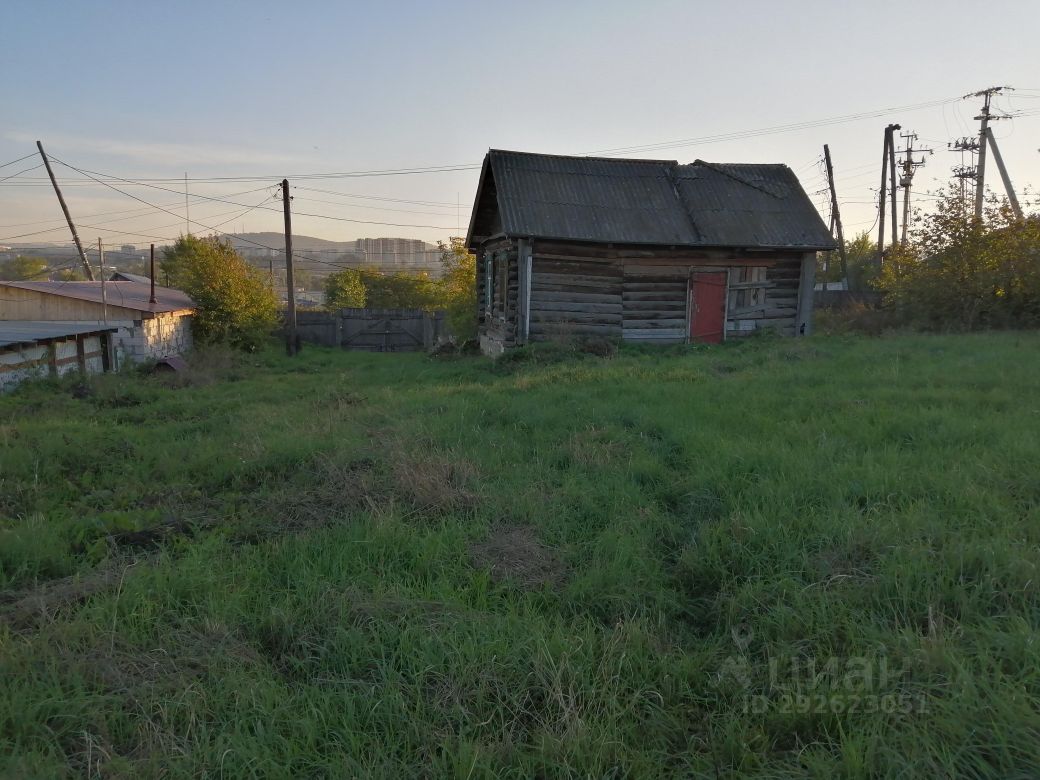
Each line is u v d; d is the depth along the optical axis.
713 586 3.90
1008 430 6.01
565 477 5.77
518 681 3.00
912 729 2.46
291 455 6.63
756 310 17.89
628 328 17.14
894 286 20.53
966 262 18.41
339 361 22.14
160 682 3.00
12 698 2.80
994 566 3.39
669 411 7.89
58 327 16.50
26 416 10.68
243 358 21.44
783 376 10.20
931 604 3.19
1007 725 2.37
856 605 3.34
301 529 4.87
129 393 12.99
